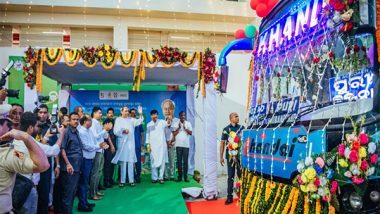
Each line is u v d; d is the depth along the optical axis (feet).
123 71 25.67
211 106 23.54
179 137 27.86
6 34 39.73
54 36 40.75
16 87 30.66
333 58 8.65
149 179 29.17
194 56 23.41
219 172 35.63
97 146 19.15
